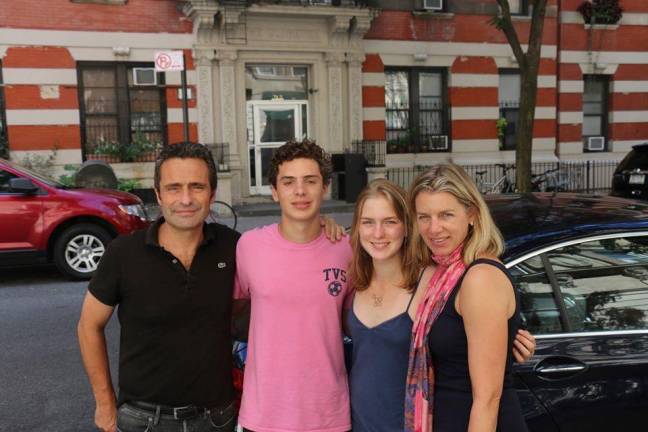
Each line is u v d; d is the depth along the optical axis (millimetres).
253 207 14477
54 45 13719
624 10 18438
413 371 2156
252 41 14820
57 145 13953
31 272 9195
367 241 2301
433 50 16688
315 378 2363
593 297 2920
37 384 4930
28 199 8094
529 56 9969
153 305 2330
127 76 14438
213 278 2400
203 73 14586
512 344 2084
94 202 8375
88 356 2424
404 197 2301
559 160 18219
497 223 3176
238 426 2457
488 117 17391
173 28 14438
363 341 2348
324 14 14797
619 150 18906
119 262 2359
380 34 16172
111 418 2477
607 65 18453
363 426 2332
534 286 2865
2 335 6176
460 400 2102
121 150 14328
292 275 2379
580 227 3000
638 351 2834
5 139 13648
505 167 16875
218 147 14656
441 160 17031
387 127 16750
